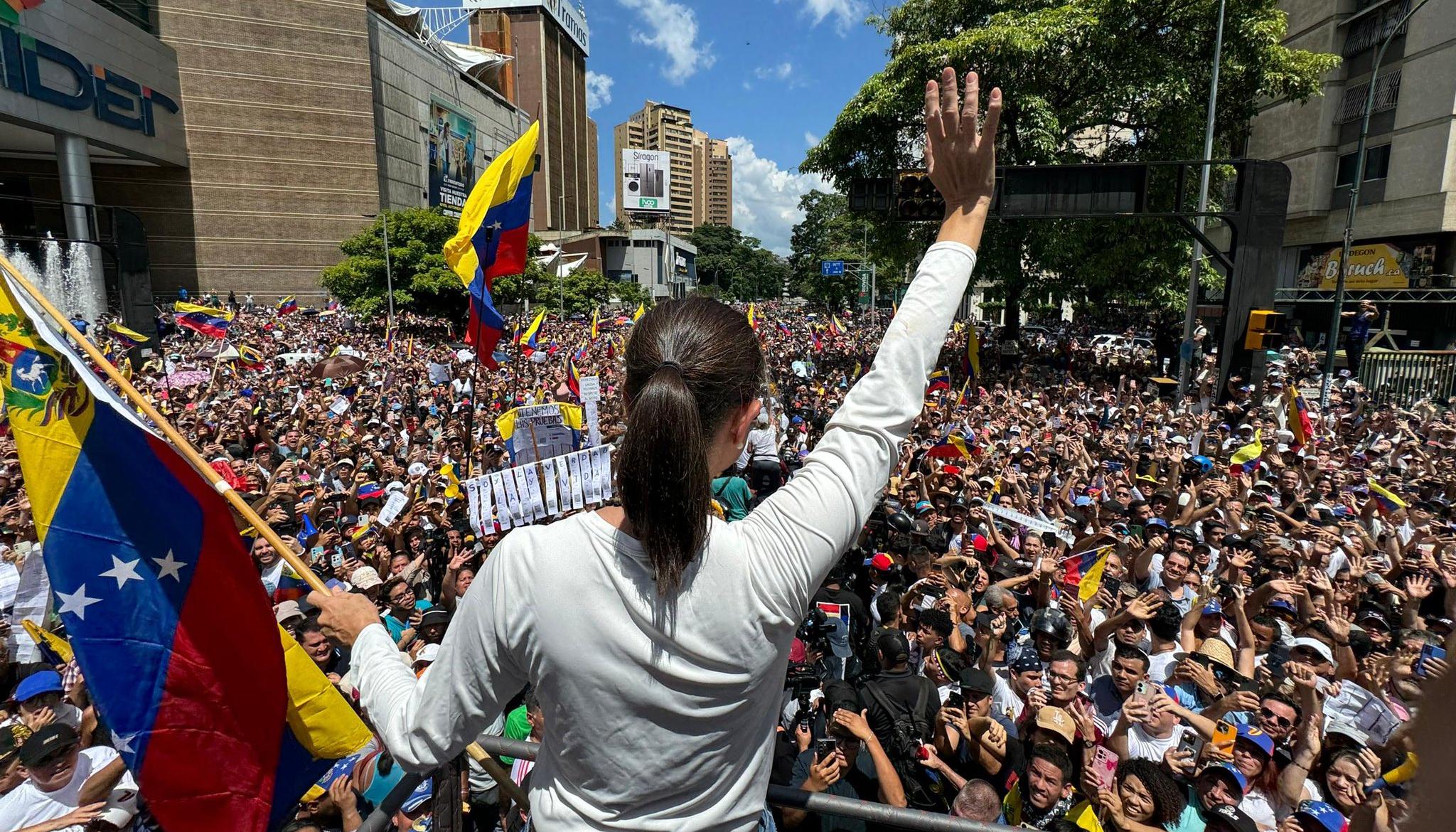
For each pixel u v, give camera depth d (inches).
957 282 48.5
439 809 74.5
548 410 306.0
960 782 162.7
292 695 71.1
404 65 2501.2
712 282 4931.1
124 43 1764.3
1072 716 165.6
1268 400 684.7
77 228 1574.8
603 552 40.4
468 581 252.7
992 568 284.2
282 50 2150.6
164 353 985.5
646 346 44.1
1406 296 1059.9
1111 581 260.2
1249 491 387.2
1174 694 199.8
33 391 67.7
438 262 1790.1
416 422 589.3
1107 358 1218.0
